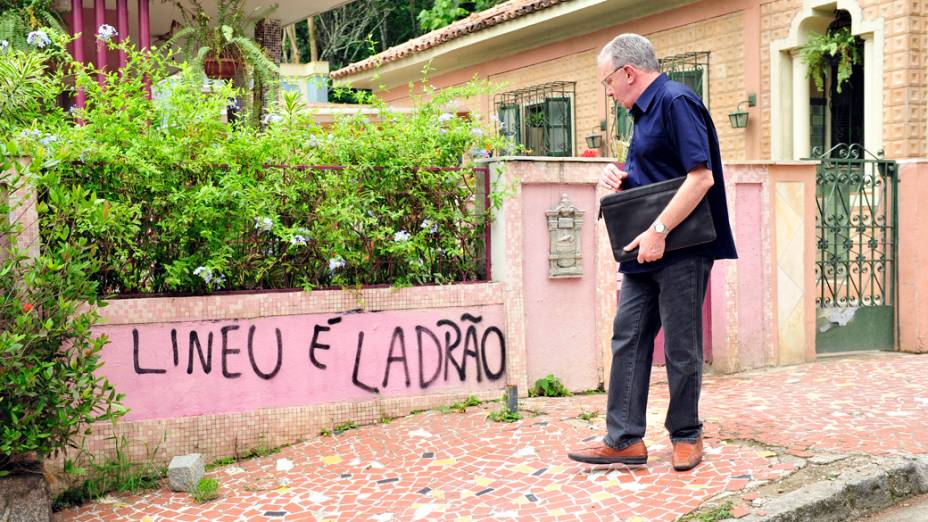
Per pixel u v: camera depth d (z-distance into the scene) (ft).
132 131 16.85
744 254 23.29
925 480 13.92
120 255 16.37
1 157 13.21
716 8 39.06
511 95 52.44
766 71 36.96
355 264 18.38
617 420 14.29
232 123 18.21
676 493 13.12
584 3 42.52
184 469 15.20
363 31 99.25
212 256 16.88
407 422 18.11
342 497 14.39
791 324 24.02
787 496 12.63
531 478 14.42
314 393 17.81
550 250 20.24
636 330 14.19
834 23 35.81
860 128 35.70
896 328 26.37
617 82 13.99
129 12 41.11
